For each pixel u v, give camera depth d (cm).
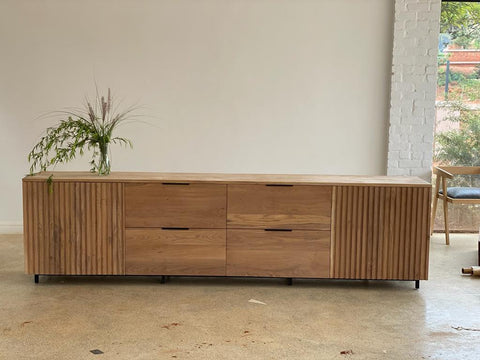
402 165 611
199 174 487
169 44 605
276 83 610
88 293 442
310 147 618
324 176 482
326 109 613
